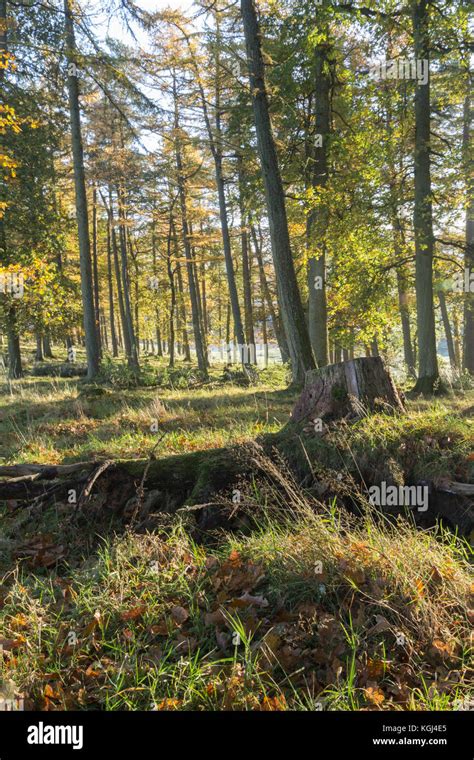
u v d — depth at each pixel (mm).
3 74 14867
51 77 15734
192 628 2885
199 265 35469
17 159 14508
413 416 4812
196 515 4137
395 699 2412
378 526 3816
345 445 4281
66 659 2799
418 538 3543
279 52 12828
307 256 14539
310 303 14469
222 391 13086
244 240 29141
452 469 4043
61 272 17641
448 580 3031
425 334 13055
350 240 14070
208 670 2582
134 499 4355
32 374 21734
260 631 2816
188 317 45281
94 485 4473
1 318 16719
